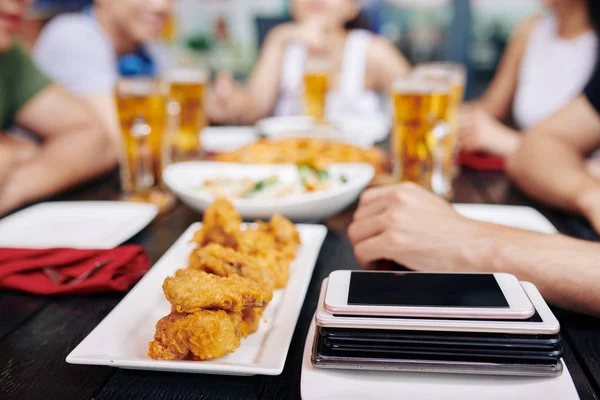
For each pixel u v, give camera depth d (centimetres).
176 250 92
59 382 62
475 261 79
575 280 73
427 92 133
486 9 479
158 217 123
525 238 81
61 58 252
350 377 57
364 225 93
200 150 174
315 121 217
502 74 299
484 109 296
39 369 65
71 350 69
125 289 85
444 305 58
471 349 56
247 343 66
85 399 59
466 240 81
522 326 55
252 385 61
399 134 140
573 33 267
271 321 71
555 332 55
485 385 55
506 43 481
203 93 170
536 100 278
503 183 155
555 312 77
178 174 129
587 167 172
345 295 61
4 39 178
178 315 64
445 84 134
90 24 262
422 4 468
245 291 65
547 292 75
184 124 170
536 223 110
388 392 54
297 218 112
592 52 260
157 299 76
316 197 108
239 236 86
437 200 93
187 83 166
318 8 325
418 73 150
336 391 55
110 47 269
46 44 257
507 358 55
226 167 132
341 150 160
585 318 75
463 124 188
